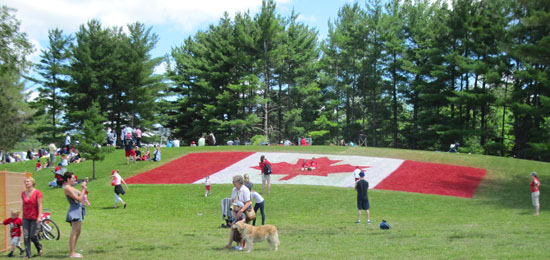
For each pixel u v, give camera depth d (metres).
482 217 17.55
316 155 35.59
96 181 30.19
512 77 46.44
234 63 60.50
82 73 56.66
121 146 58.97
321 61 66.69
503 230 12.67
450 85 56.00
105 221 17.56
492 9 46.62
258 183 27.19
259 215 19.61
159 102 65.81
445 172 28.95
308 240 11.56
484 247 9.48
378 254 8.90
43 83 59.75
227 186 26.55
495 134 49.06
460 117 53.84
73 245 9.10
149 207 22.14
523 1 24.70
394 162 32.22
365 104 68.25
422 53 57.47
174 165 33.94
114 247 10.58
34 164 39.62
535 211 18.81
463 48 51.38
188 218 19.28
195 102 67.00
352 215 19.12
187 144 71.25
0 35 24.72
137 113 62.44
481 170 29.78
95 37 60.00
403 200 22.16
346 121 70.69
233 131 64.62
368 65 64.12
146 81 59.41
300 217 18.81
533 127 46.69
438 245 9.95
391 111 68.00
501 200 21.97
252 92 64.06
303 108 68.19
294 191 24.67
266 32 59.22
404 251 9.23
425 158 33.75
